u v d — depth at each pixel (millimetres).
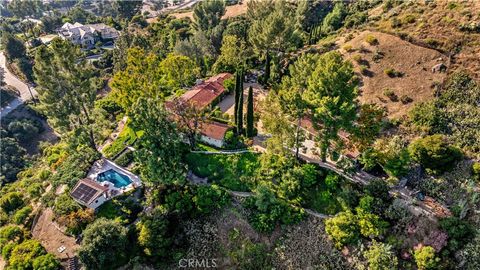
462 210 43156
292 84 60938
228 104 73250
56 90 59312
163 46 111000
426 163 48094
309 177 49750
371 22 82688
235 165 54344
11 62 129750
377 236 44094
